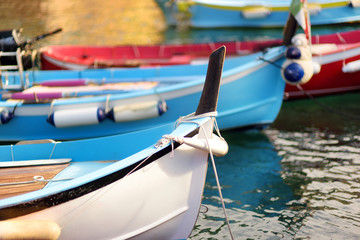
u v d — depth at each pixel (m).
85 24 17.66
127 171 3.72
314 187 5.64
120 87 7.86
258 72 7.11
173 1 17.42
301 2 6.96
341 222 4.83
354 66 9.01
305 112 8.68
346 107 8.87
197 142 3.76
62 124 6.77
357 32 10.55
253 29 17.00
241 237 4.59
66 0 22.44
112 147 4.93
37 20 17.80
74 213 3.74
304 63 7.00
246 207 5.20
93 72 8.93
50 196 3.63
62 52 10.76
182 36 16.16
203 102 3.96
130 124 7.02
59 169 4.70
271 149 6.91
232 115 7.30
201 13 17.12
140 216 3.90
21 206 3.60
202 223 4.87
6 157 4.98
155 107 6.81
